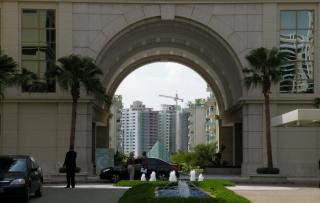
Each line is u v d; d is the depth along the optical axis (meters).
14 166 23.47
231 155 68.25
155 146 91.31
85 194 26.94
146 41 55.22
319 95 47.69
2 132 47.31
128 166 38.97
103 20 47.91
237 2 47.91
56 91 47.69
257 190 30.48
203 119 158.75
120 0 47.75
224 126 68.69
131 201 17.30
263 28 47.88
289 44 48.09
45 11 48.09
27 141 47.44
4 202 23.38
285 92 48.00
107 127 66.94
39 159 47.31
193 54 60.81
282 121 34.91
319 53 47.88
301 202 22.48
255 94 47.47
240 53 47.91
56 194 26.98
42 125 47.56
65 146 47.34
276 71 44.66
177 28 50.38
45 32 48.03
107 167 43.44
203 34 49.31
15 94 47.25
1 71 36.59
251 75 46.94
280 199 24.02
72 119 45.06
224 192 22.31
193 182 31.81
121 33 48.06
